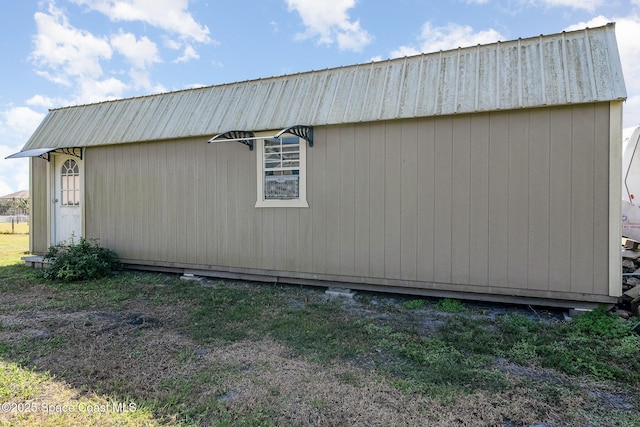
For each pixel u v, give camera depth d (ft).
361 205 16.14
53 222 23.84
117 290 17.47
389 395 7.95
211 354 10.21
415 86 15.39
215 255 19.21
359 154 16.10
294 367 9.38
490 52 14.79
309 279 17.39
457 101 14.21
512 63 14.12
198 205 19.51
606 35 13.24
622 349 10.31
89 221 22.54
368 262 16.10
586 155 12.76
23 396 7.93
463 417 7.11
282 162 17.70
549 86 13.01
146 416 7.18
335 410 7.38
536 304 13.80
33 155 20.85
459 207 14.52
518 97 13.28
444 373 8.99
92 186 22.36
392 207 15.58
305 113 16.89
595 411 7.36
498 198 13.96
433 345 10.78
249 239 18.43
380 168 15.74
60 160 23.54
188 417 7.15
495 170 13.96
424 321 13.11
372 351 10.44
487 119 13.99
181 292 17.07
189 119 19.63
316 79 17.84
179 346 10.77
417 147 15.08
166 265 20.42
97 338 11.40
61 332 11.93
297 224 17.39
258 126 17.51
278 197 17.90
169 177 20.16
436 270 14.97
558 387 8.32
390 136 15.53
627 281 15.14
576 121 12.84
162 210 20.42
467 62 14.99
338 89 16.97
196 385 8.41
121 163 21.40
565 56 13.39
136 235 21.18
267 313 13.96
